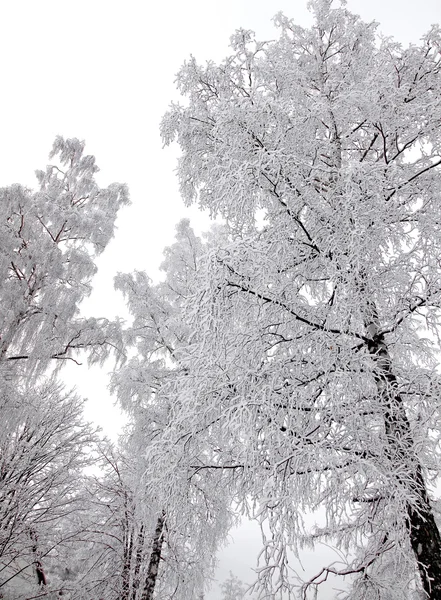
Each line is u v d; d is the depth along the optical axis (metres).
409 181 4.45
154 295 9.38
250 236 4.09
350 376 3.47
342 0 5.94
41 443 9.40
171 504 4.01
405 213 4.21
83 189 9.35
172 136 5.59
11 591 9.09
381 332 4.16
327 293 4.86
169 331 8.97
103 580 8.62
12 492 8.64
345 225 3.72
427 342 4.61
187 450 4.04
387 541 3.66
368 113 4.29
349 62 5.49
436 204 4.34
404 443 3.42
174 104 5.38
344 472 3.11
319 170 3.89
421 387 3.71
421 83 4.70
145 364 9.05
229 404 3.73
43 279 7.91
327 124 5.08
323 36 6.10
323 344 3.71
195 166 5.52
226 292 3.77
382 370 3.60
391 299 4.09
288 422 3.43
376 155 5.41
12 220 7.39
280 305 3.93
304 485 3.23
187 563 7.75
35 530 8.77
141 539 8.96
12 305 6.94
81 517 9.79
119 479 9.50
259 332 3.85
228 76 5.47
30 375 6.85
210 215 5.46
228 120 3.92
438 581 3.19
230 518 5.89
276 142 3.90
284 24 6.22
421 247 4.03
